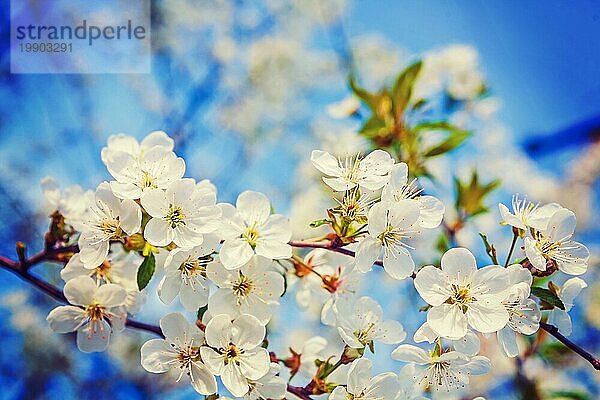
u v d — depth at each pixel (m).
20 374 0.71
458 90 0.54
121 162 0.32
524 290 0.31
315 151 0.33
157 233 0.31
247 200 0.32
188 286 0.32
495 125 0.61
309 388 0.33
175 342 0.31
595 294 0.56
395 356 0.31
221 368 0.31
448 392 0.31
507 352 0.31
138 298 0.34
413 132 0.46
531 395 0.48
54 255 0.35
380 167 0.32
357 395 0.31
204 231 0.31
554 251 0.32
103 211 0.32
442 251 0.47
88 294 0.33
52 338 0.72
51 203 0.36
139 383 0.69
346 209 0.32
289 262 0.35
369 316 0.34
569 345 0.32
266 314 0.32
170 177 0.32
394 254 0.32
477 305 0.31
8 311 0.72
